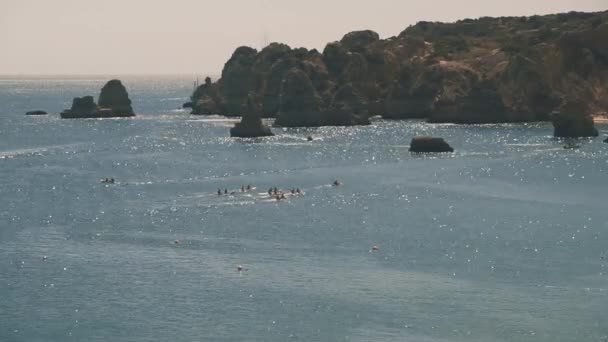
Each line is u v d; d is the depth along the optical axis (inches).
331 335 6136.8
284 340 6053.2
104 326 6392.7
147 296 7057.1
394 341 5999.0
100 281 7500.0
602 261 7824.8
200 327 6338.6
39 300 6998.0
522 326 6220.5
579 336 6028.5
